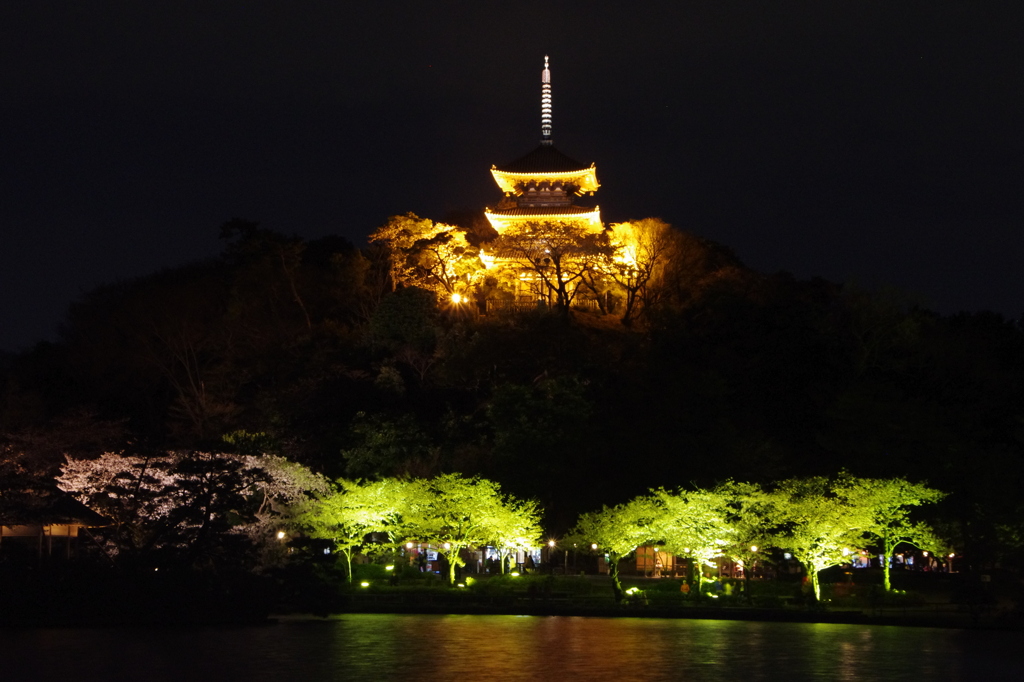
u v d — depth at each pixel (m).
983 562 81.50
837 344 110.38
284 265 127.00
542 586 81.06
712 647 55.41
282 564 73.56
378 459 89.00
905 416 89.06
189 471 67.56
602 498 84.62
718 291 119.56
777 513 76.00
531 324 104.62
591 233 128.50
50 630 59.62
